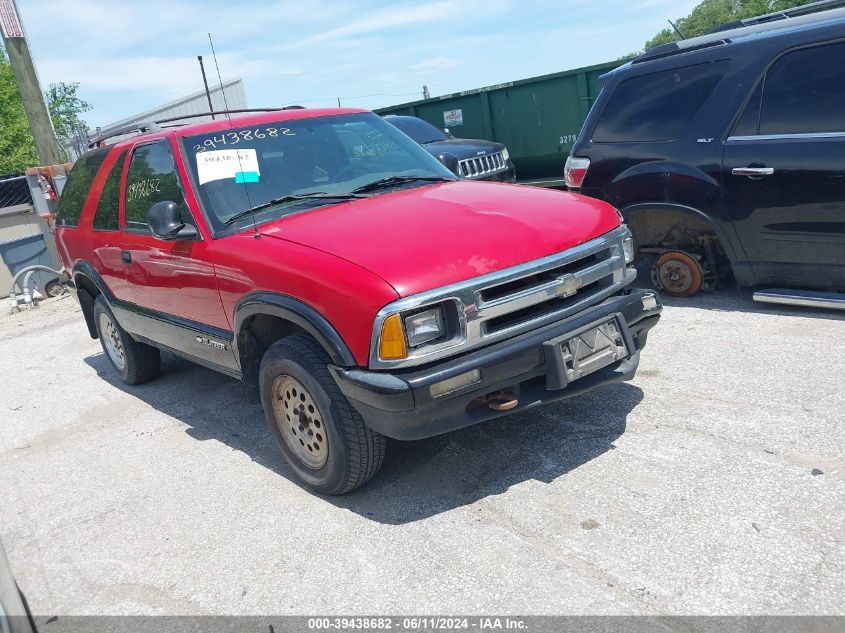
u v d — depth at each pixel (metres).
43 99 12.01
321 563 3.25
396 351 3.16
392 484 3.83
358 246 3.46
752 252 5.42
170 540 3.65
